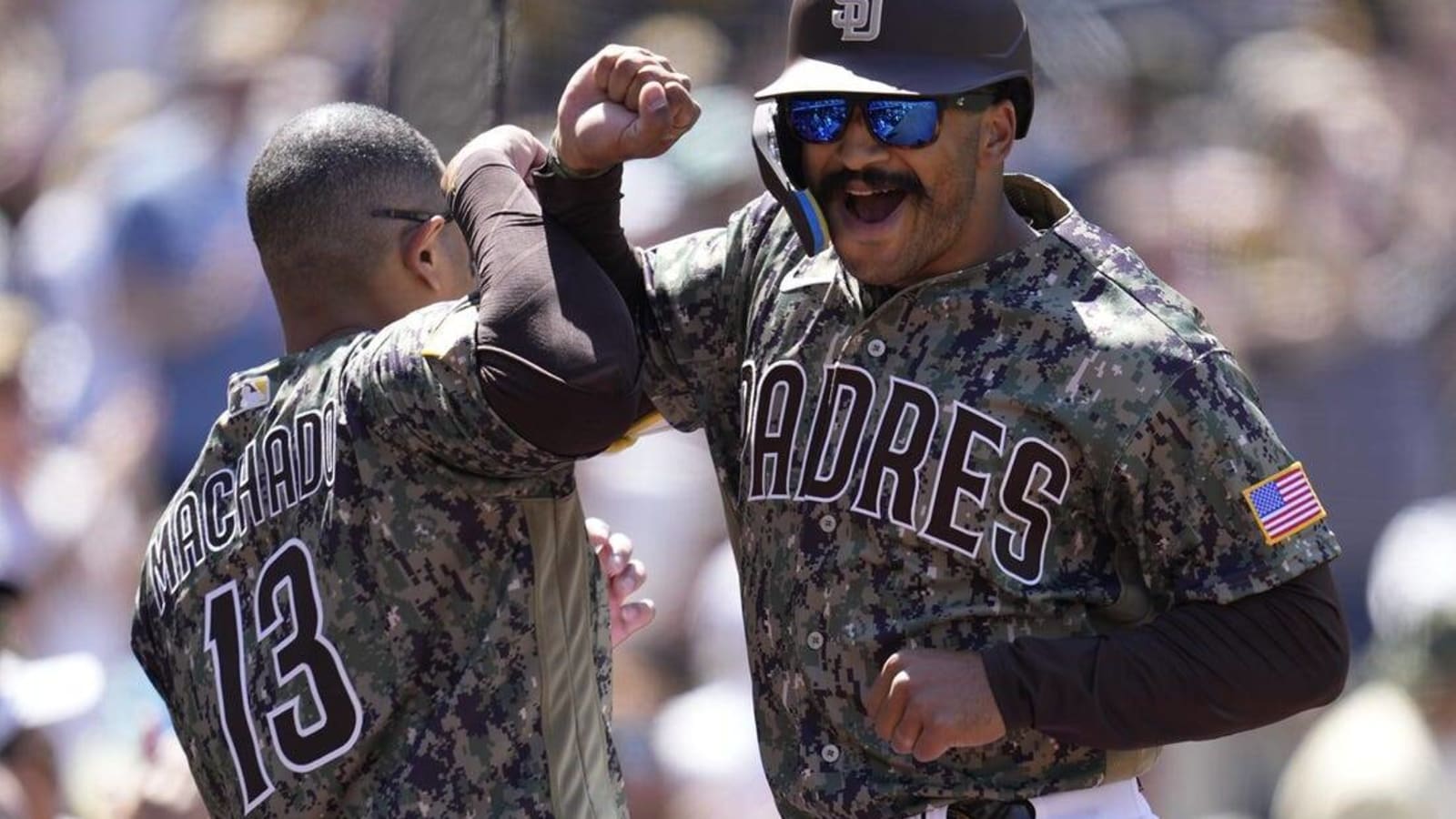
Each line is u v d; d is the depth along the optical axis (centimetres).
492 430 1138
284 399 1218
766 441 1223
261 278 2789
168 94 3073
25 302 2897
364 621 1172
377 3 2828
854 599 1183
